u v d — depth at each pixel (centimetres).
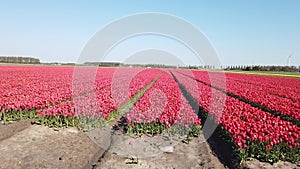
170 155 849
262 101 1533
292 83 3198
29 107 1184
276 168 750
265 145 820
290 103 1497
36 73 3628
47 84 2189
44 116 1097
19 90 1686
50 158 780
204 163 799
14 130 1019
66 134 994
